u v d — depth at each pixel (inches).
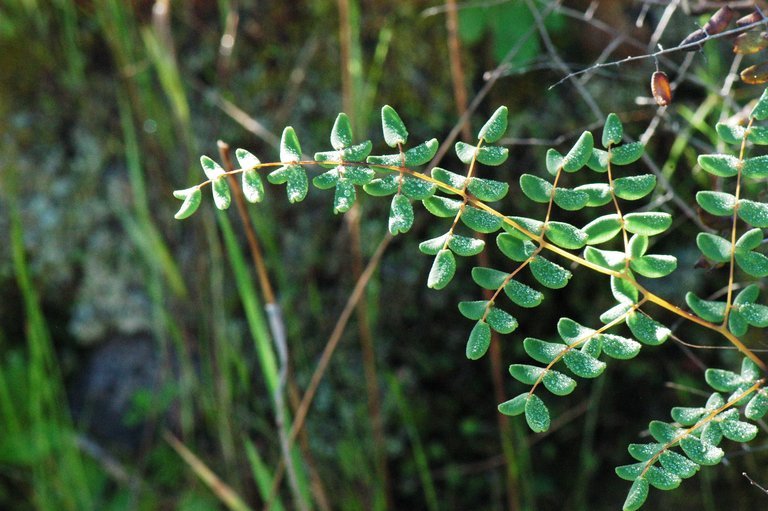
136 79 35.4
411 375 35.4
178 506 36.0
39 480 35.6
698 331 32.4
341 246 34.9
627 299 20.3
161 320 36.3
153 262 34.9
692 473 20.1
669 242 32.3
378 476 34.0
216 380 35.6
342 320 28.1
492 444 35.2
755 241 20.2
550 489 34.9
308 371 35.5
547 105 33.2
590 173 33.0
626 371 33.9
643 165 32.2
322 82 34.9
